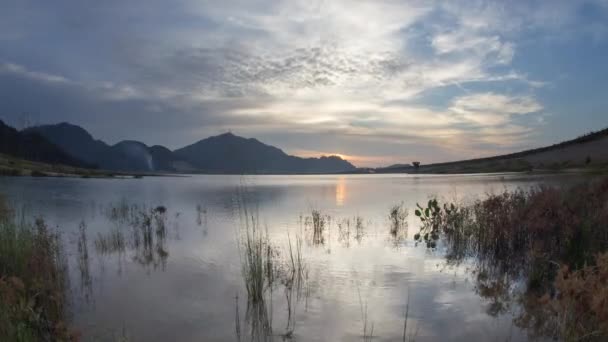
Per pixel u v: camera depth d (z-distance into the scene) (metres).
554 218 12.23
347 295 8.73
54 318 7.23
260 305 8.09
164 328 6.98
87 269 10.98
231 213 25.16
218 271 10.74
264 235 16.44
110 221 20.98
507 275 10.29
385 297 8.59
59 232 16.30
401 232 17.27
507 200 16.34
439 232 16.92
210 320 7.35
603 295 6.01
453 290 9.06
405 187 56.94
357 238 15.83
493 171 114.44
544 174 70.50
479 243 13.45
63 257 11.64
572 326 6.32
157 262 11.79
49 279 8.52
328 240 15.38
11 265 8.73
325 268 11.04
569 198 14.09
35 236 11.50
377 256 12.59
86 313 7.70
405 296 8.66
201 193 47.25
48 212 24.78
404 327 7.03
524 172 87.75
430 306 8.05
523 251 12.21
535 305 8.04
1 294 6.47
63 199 34.50
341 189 57.97
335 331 6.88
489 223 13.92
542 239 11.74
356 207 28.88
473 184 52.91
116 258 12.34
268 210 26.97
